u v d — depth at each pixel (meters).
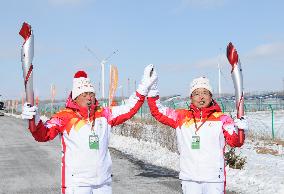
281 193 8.50
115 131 24.47
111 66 21.97
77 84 4.68
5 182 10.57
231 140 4.84
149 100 4.98
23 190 9.56
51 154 16.28
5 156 15.80
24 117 4.36
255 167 12.50
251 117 36.75
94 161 4.60
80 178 4.59
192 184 4.91
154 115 5.04
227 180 10.03
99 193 4.66
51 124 4.62
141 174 11.27
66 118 4.65
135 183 10.02
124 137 21.69
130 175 11.13
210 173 4.83
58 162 14.14
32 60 4.43
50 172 12.06
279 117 36.31
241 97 4.82
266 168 12.27
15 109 76.44
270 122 32.22
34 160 14.66
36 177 11.25
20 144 20.12
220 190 4.88
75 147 4.60
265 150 17.88
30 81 4.42
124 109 4.81
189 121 4.94
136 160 14.03
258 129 27.77
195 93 4.93
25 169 12.66
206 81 4.92
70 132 4.62
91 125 4.63
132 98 4.85
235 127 4.80
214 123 4.88
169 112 5.04
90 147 4.59
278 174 10.88
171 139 17.33
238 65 4.84
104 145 4.69
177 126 5.02
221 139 4.89
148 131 22.67
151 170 11.94
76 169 4.59
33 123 4.43
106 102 24.19
